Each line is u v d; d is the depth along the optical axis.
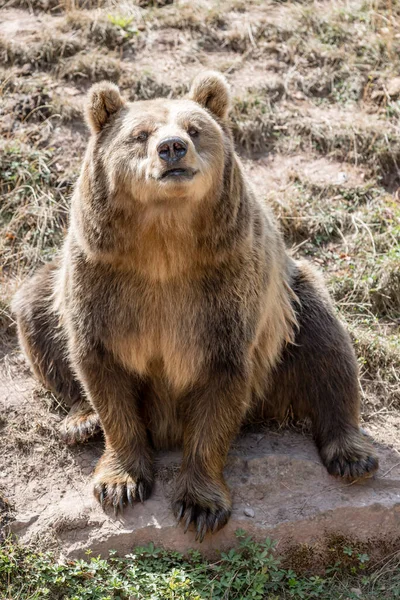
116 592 9.20
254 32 16.44
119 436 10.04
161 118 8.95
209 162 8.80
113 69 15.41
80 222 9.41
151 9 16.72
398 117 15.26
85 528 9.72
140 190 8.66
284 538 9.74
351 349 10.99
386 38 16.34
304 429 11.17
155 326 9.54
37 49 15.59
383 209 14.23
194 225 8.95
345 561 9.92
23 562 9.45
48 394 11.47
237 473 10.23
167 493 9.99
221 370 9.70
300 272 11.38
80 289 9.62
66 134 14.60
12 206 13.88
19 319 11.30
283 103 15.45
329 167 14.74
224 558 9.54
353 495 10.07
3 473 10.41
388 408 11.84
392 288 13.21
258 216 10.20
